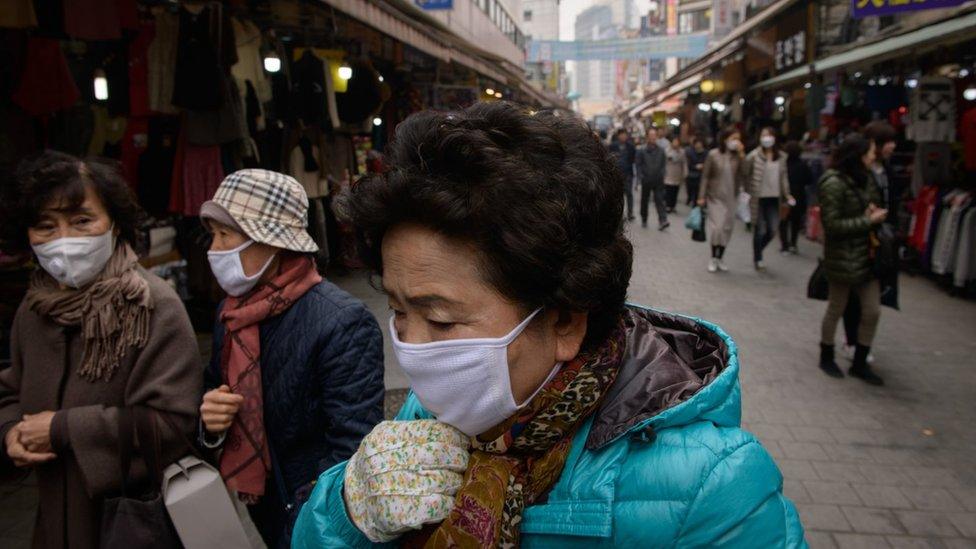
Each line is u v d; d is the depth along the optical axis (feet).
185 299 18.10
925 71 27.30
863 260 15.10
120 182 5.67
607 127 145.38
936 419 13.79
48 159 5.42
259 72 15.96
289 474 5.77
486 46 85.20
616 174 2.58
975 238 23.20
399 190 2.34
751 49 53.26
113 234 5.70
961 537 9.87
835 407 14.47
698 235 28.91
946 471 11.71
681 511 2.53
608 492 2.60
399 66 30.45
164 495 5.38
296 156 20.97
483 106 2.58
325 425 5.74
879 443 12.80
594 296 2.46
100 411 5.41
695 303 23.49
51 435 5.30
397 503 2.57
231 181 5.82
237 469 5.65
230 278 5.80
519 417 2.67
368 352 5.66
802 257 32.27
